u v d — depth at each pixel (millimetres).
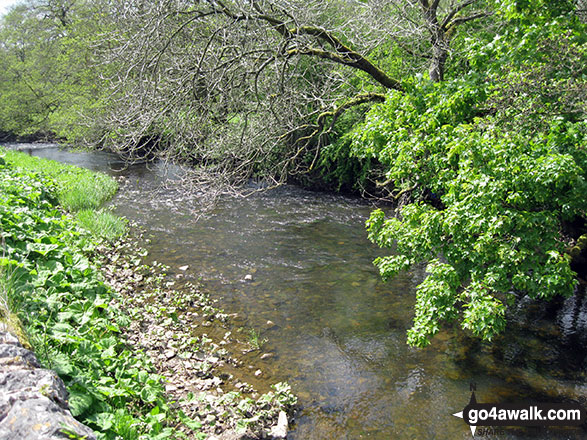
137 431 3553
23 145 29906
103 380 3904
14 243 6086
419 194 9008
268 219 13188
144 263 9234
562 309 7727
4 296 4211
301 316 7254
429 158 6516
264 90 8828
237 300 7746
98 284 5863
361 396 5266
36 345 3773
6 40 33250
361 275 9070
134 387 4164
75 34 22234
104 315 5461
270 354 6074
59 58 23391
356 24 9305
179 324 6613
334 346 6371
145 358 5109
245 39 7301
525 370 5906
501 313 5078
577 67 5441
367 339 6590
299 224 12758
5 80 30469
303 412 4934
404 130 6965
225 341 6324
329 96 10453
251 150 8391
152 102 7488
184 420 4105
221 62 7891
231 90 7879
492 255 5336
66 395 3201
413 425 4793
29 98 28109
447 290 5469
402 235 6516
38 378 2992
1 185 9969
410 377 5703
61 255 6117
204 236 11336
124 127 8367
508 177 5270
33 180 12859
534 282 5074
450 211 5598
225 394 4898
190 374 5324
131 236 11016
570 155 4980
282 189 17422
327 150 15883
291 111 8984
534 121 5680
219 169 8266
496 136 5785
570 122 5648
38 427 2438
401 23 9781
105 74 16203
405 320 7191
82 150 20938
